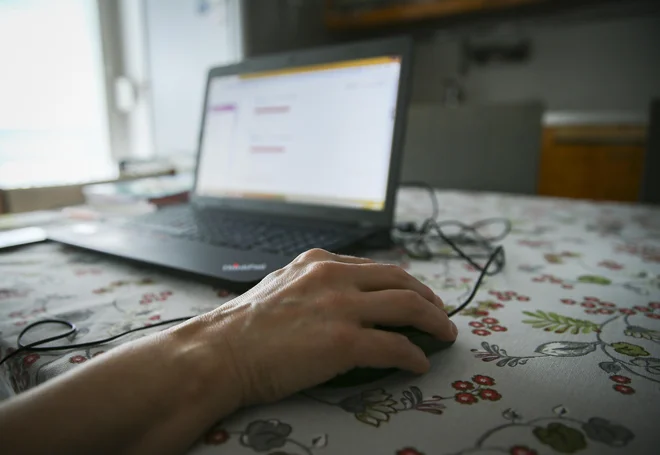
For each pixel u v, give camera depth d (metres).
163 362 0.26
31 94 1.41
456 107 1.35
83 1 1.57
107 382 0.24
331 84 0.69
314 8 2.32
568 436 0.24
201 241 0.57
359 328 0.29
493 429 0.25
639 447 0.23
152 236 0.61
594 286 0.48
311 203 0.69
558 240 0.68
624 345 0.34
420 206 0.98
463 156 1.35
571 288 0.47
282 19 2.02
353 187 0.65
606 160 2.28
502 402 0.27
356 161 0.65
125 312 0.42
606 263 0.56
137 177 1.27
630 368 0.31
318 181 0.69
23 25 1.38
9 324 0.40
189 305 0.44
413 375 0.30
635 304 0.43
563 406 0.27
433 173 1.39
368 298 0.30
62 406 0.23
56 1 1.48
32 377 0.32
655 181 1.13
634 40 2.43
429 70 2.88
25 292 0.47
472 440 0.24
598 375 0.30
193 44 1.73
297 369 0.27
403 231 0.71
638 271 0.53
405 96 0.61
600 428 0.24
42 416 0.23
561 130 2.37
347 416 0.26
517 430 0.24
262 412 0.27
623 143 2.22
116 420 0.23
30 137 1.42
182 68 1.74
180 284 0.50
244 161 0.78
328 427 0.25
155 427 0.24
